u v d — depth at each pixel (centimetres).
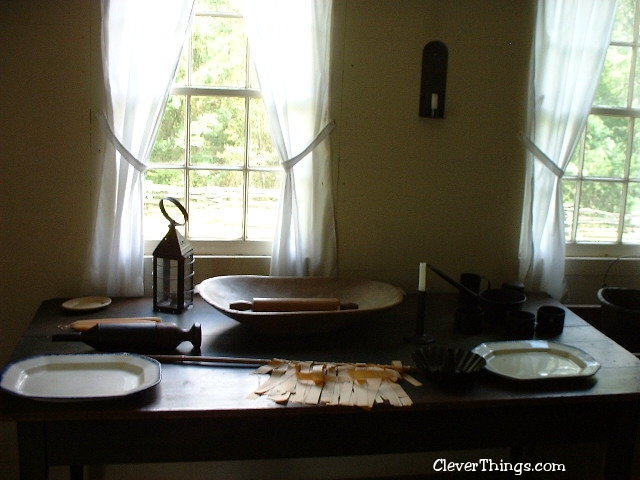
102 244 227
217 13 234
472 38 238
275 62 224
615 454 178
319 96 230
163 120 237
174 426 158
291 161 231
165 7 217
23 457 152
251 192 246
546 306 217
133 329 180
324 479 256
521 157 248
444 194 247
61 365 166
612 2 238
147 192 240
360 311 192
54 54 218
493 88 243
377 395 160
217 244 245
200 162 242
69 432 154
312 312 190
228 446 161
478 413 170
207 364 176
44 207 227
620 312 221
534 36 240
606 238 273
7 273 229
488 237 252
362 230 245
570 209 269
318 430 164
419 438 169
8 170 223
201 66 237
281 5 224
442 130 243
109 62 217
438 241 250
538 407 172
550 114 244
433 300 241
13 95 219
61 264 231
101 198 224
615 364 186
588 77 242
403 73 237
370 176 242
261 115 241
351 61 233
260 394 158
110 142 220
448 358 171
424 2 234
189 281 220
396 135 240
